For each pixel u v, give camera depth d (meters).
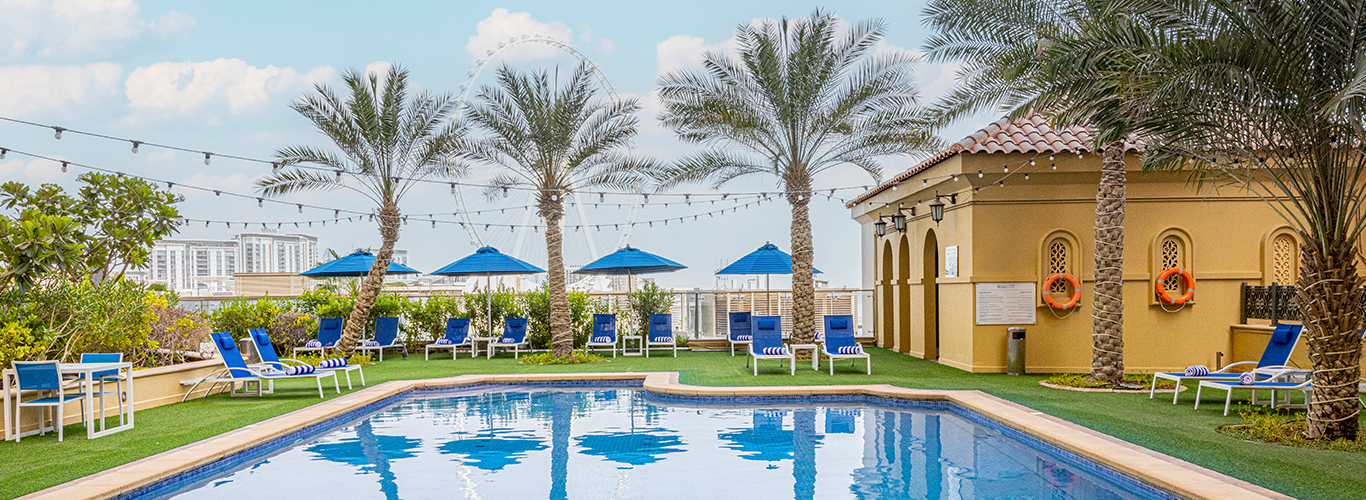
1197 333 12.83
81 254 9.26
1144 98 7.11
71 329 9.73
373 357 17.50
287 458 7.57
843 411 10.23
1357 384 7.05
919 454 7.60
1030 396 10.09
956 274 13.67
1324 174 6.93
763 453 7.70
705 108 15.72
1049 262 12.97
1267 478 5.76
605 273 19.23
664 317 17.84
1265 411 8.76
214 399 10.77
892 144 15.98
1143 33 7.11
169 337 11.91
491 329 18.67
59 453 7.00
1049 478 6.63
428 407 10.82
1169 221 12.81
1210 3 6.77
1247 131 7.23
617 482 6.62
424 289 21.92
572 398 11.66
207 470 6.90
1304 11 6.41
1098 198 11.20
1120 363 10.99
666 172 16.86
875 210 18.77
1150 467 6.14
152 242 11.33
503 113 16.27
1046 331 12.90
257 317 15.98
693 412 10.23
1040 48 8.22
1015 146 12.64
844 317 13.59
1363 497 5.24
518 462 7.38
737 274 18.08
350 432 8.93
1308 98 6.62
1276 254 12.89
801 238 15.94
